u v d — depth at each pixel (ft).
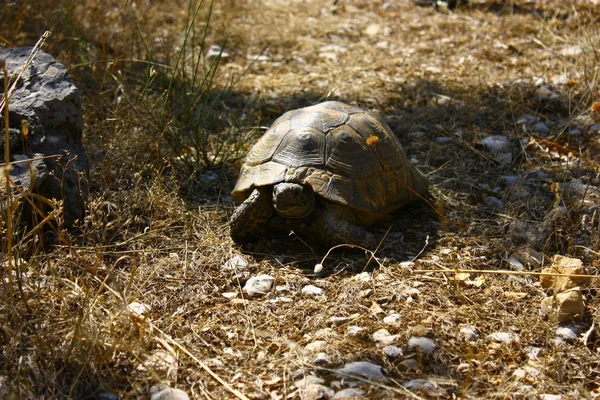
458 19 6.48
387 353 3.51
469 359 3.51
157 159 4.44
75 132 4.16
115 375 3.42
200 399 3.38
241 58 5.82
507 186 4.51
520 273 3.82
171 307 3.72
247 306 3.73
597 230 4.11
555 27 6.03
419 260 3.96
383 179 4.08
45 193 3.97
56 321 3.53
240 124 4.92
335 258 3.98
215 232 4.13
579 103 5.05
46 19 5.36
